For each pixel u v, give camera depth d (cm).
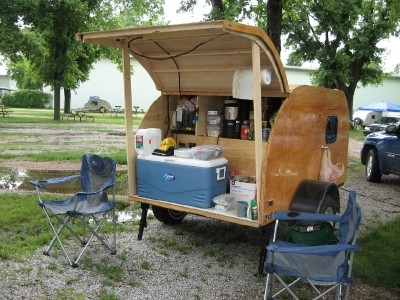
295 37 2739
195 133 551
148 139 514
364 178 1037
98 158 501
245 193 472
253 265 469
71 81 2741
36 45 2367
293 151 474
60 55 2655
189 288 406
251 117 517
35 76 2956
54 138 1664
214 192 476
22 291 379
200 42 472
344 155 632
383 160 934
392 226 620
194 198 477
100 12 2672
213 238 550
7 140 1538
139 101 5009
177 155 496
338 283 310
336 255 350
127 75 516
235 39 445
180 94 558
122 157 1165
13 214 594
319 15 2536
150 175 507
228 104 534
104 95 4988
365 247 527
